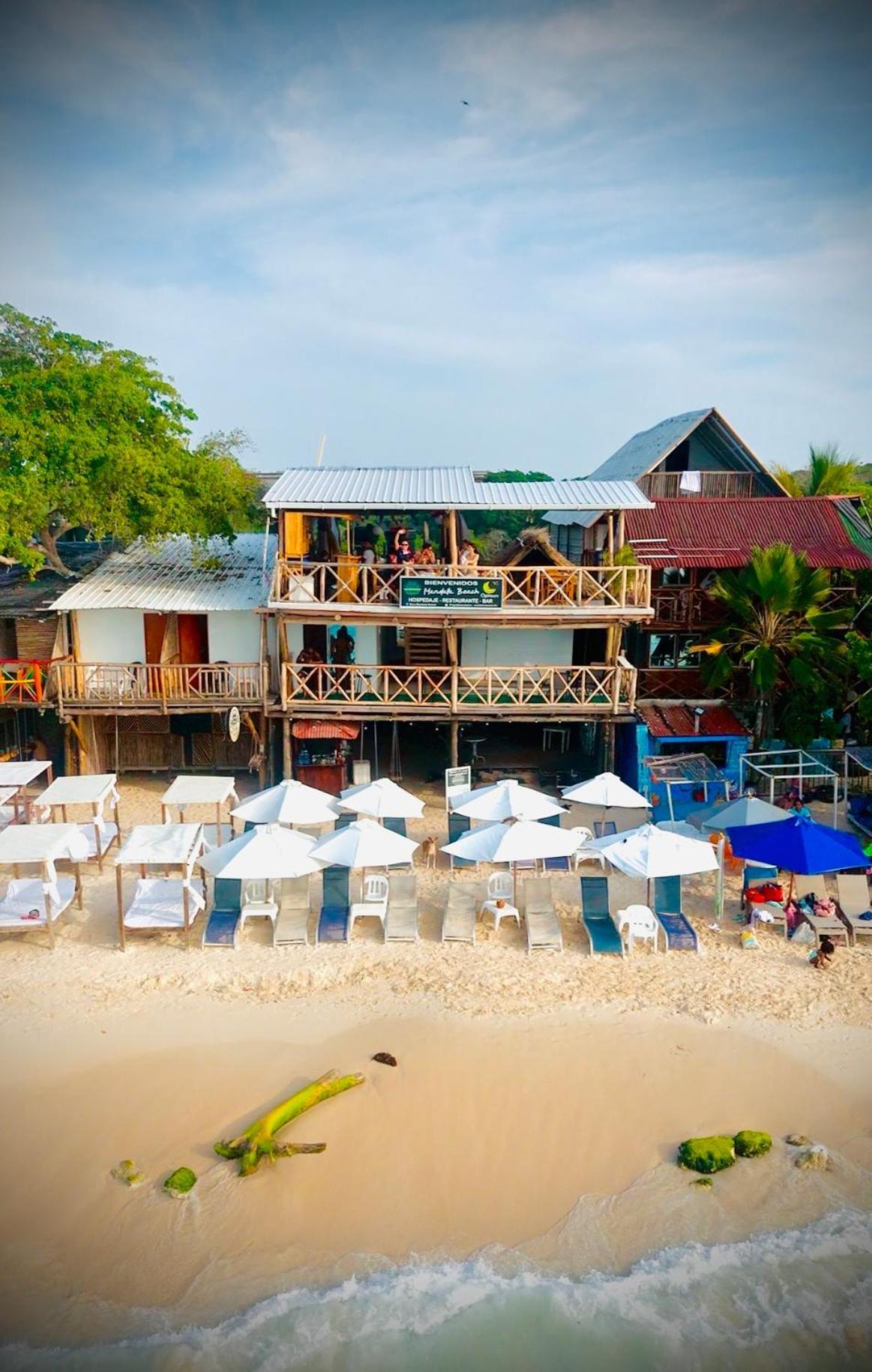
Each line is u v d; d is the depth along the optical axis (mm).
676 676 29141
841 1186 12867
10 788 23594
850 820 23953
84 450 25062
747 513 31000
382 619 25188
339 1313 11047
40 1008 16297
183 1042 15539
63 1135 13523
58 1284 11336
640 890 21062
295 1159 13156
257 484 32656
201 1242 11914
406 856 18625
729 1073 14977
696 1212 12461
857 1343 10750
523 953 18297
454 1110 14109
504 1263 11719
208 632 27453
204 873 21234
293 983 17141
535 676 27891
